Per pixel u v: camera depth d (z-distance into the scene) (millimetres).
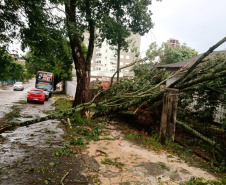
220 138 5340
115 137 6879
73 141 5988
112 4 10594
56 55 8695
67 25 7730
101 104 6359
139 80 8016
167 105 5688
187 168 4480
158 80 8539
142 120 7234
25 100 17750
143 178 3959
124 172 4195
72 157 4906
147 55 10398
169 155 5227
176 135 6387
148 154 5297
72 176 3924
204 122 6098
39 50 7133
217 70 4938
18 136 6422
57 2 6211
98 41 12047
